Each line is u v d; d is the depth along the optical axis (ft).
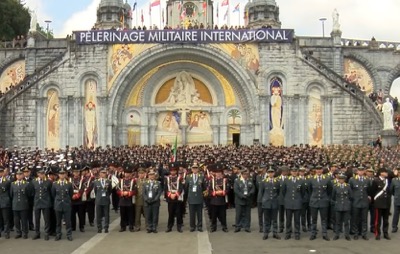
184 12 220.02
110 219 82.12
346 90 163.63
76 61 164.14
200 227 69.31
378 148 138.92
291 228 65.77
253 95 165.27
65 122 163.22
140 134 172.45
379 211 63.36
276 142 164.76
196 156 135.85
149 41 163.53
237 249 56.49
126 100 170.50
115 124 165.68
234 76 167.02
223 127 172.55
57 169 67.10
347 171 72.69
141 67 165.58
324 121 164.45
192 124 175.63
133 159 130.93
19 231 65.21
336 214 63.16
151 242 61.00
